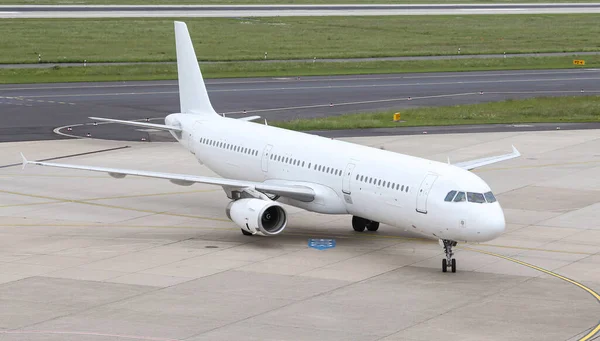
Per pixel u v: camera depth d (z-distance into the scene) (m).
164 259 75.06
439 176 71.81
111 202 98.88
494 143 135.50
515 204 97.00
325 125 148.88
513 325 57.72
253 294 64.75
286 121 152.75
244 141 92.44
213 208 96.69
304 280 68.69
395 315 59.84
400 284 67.75
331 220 91.00
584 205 96.25
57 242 81.06
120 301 62.88
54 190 104.31
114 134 141.50
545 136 142.12
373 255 77.00
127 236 83.75
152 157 123.50
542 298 64.06
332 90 194.00
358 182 77.94
